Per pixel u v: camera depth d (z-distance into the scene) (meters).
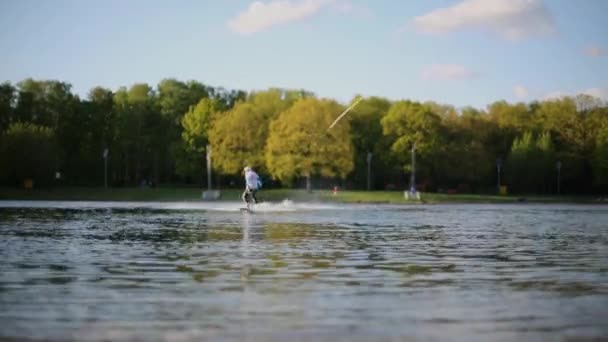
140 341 7.32
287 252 16.23
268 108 96.62
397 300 9.70
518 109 115.38
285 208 49.38
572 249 17.73
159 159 105.88
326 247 17.66
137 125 102.44
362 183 101.81
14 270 12.78
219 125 86.50
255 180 43.12
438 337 7.54
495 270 13.16
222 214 37.72
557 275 12.48
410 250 17.11
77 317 8.47
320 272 12.64
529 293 10.38
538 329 7.94
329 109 79.94
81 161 101.44
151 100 111.19
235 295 10.04
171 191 77.88
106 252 16.09
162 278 11.77
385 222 31.03
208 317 8.49
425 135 93.38
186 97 113.75
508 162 104.06
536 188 105.62
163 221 29.97
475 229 26.53
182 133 98.19
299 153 79.12
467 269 13.30
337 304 9.36
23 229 24.30
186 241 19.20
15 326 7.98
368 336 7.57
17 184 84.56
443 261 14.67
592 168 102.88
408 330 7.86
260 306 9.20
